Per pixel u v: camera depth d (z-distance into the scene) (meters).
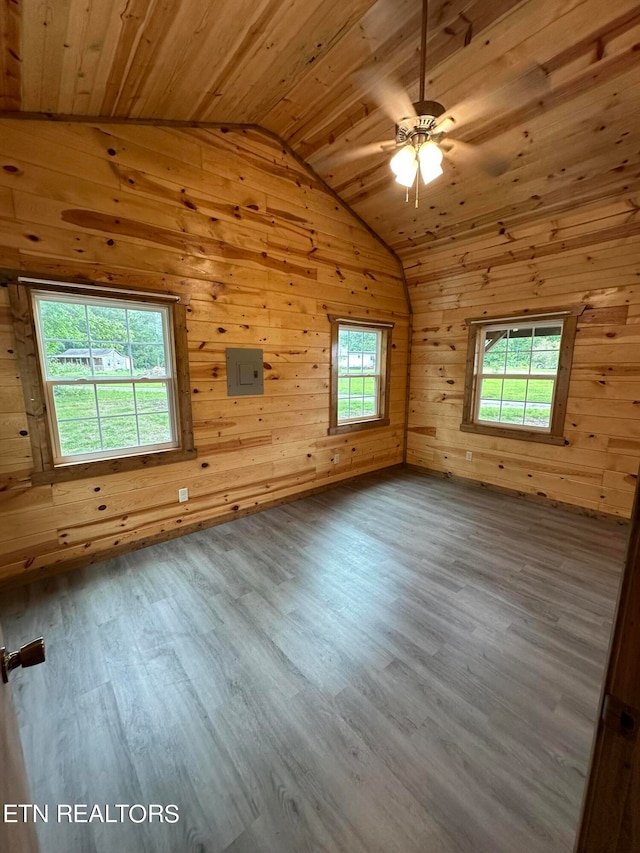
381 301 4.43
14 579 2.33
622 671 0.54
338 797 1.19
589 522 3.32
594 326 3.27
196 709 1.50
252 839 1.09
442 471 4.66
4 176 2.10
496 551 2.80
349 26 2.03
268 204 3.26
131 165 2.52
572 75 2.17
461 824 1.12
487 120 2.58
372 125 2.84
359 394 4.46
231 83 2.37
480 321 4.06
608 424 3.28
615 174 2.72
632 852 0.55
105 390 2.62
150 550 2.81
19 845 0.66
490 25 2.02
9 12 1.38
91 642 1.87
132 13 1.57
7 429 2.24
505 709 1.50
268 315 3.38
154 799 1.19
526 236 3.50
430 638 1.90
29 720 1.45
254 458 3.46
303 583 2.38
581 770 1.27
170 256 2.75
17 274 2.16
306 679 1.65
